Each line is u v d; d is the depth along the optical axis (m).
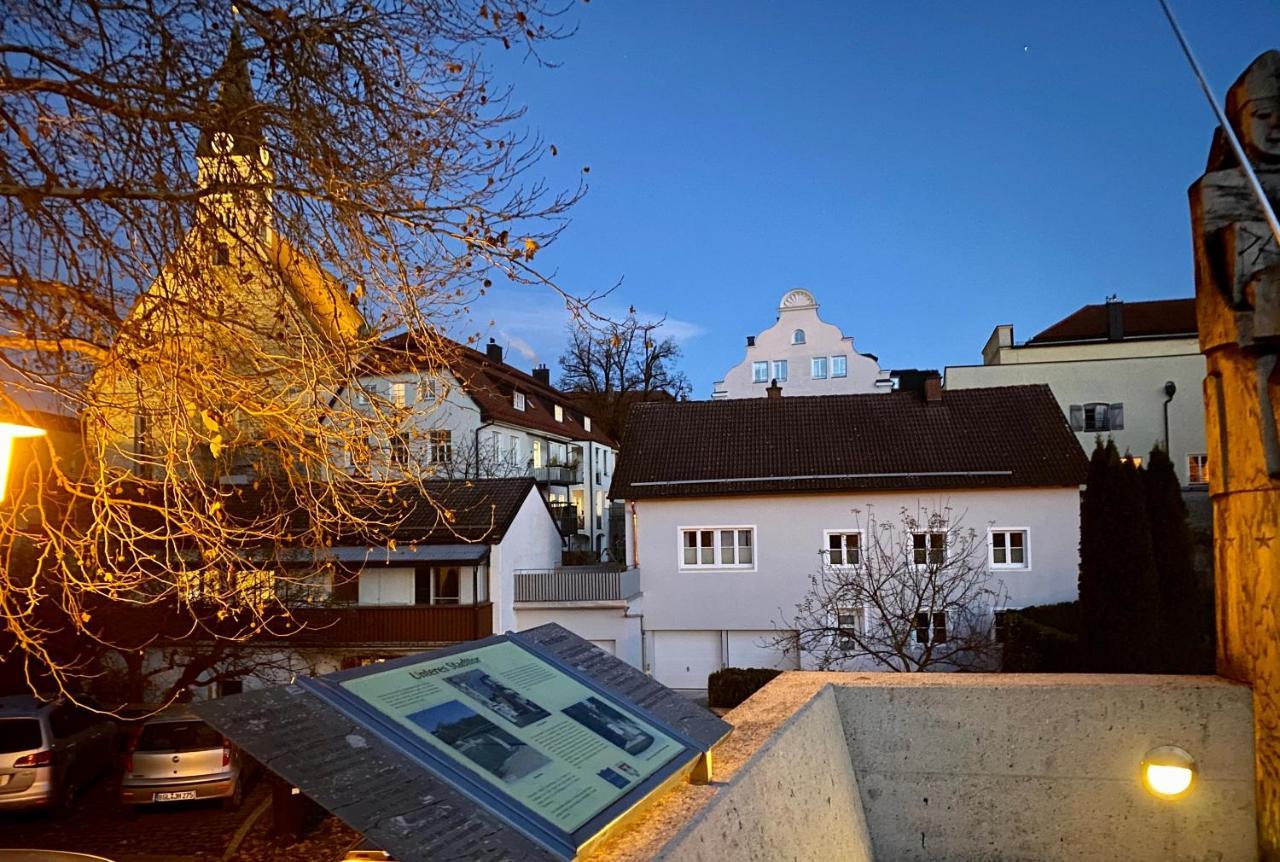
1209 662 13.37
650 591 24.02
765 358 51.47
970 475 22.64
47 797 11.23
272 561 7.38
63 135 5.15
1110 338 38.97
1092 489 13.41
